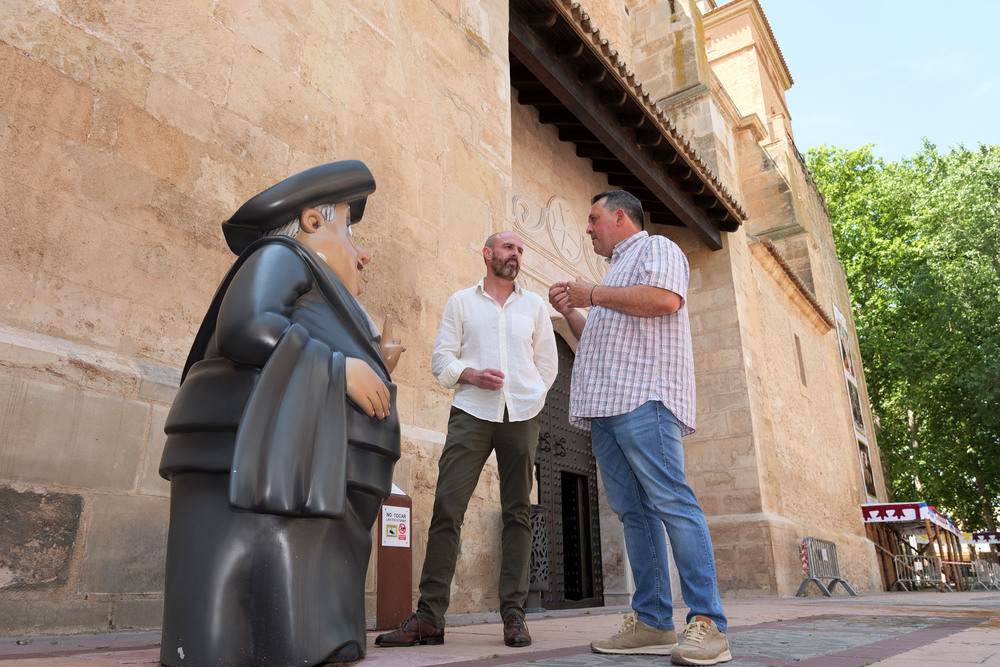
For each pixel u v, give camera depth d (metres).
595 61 8.08
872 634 2.95
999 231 24.42
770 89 22.89
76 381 2.63
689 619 2.03
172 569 1.56
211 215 3.44
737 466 10.64
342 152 4.38
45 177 2.78
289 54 4.13
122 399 2.76
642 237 2.45
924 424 27.64
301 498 1.49
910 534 21.05
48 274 2.71
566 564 8.70
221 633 1.46
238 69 3.77
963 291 24.47
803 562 10.93
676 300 2.21
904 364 25.92
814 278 17.86
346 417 1.64
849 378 19.97
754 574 9.88
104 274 2.91
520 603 2.54
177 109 3.39
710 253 11.83
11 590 2.28
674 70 13.57
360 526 1.73
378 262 4.52
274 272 1.67
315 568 1.57
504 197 6.03
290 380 1.54
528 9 7.32
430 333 4.82
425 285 4.88
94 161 2.97
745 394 10.91
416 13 5.42
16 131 2.72
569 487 8.91
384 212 4.66
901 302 27.62
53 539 2.42
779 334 13.93
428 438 4.46
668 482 2.10
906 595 11.51
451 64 5.73
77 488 2.53
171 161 3.30
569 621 4.06
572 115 9.10
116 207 3.02
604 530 8.90
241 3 3.88
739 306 11.52
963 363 24.56
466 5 6.13
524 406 2.74
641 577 2.25
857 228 30.31
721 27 22.55
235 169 3.62
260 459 1.46
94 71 3.05
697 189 10.70
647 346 2.24
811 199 21.12
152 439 2.83
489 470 4.86
